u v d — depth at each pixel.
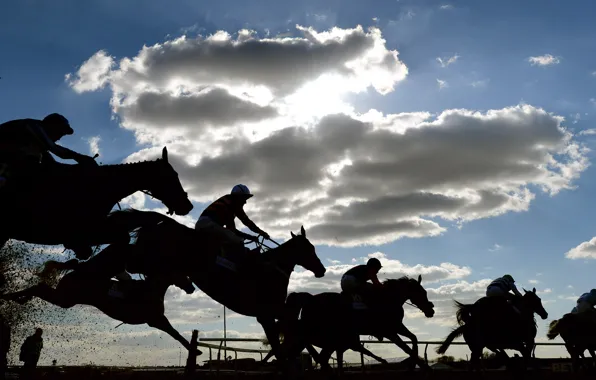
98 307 8.36
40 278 8.19
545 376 13.30
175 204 8.51
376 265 11.39
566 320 16.02
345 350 11.38
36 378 10.14
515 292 11.96
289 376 9.70
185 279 8.76
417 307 12.07
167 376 10.08
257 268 9.28
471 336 12.10
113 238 7.83
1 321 7.67
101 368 10.59
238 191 9.24
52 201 7.30
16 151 7.14
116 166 8.25
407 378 12.17
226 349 11.49
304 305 10.91
